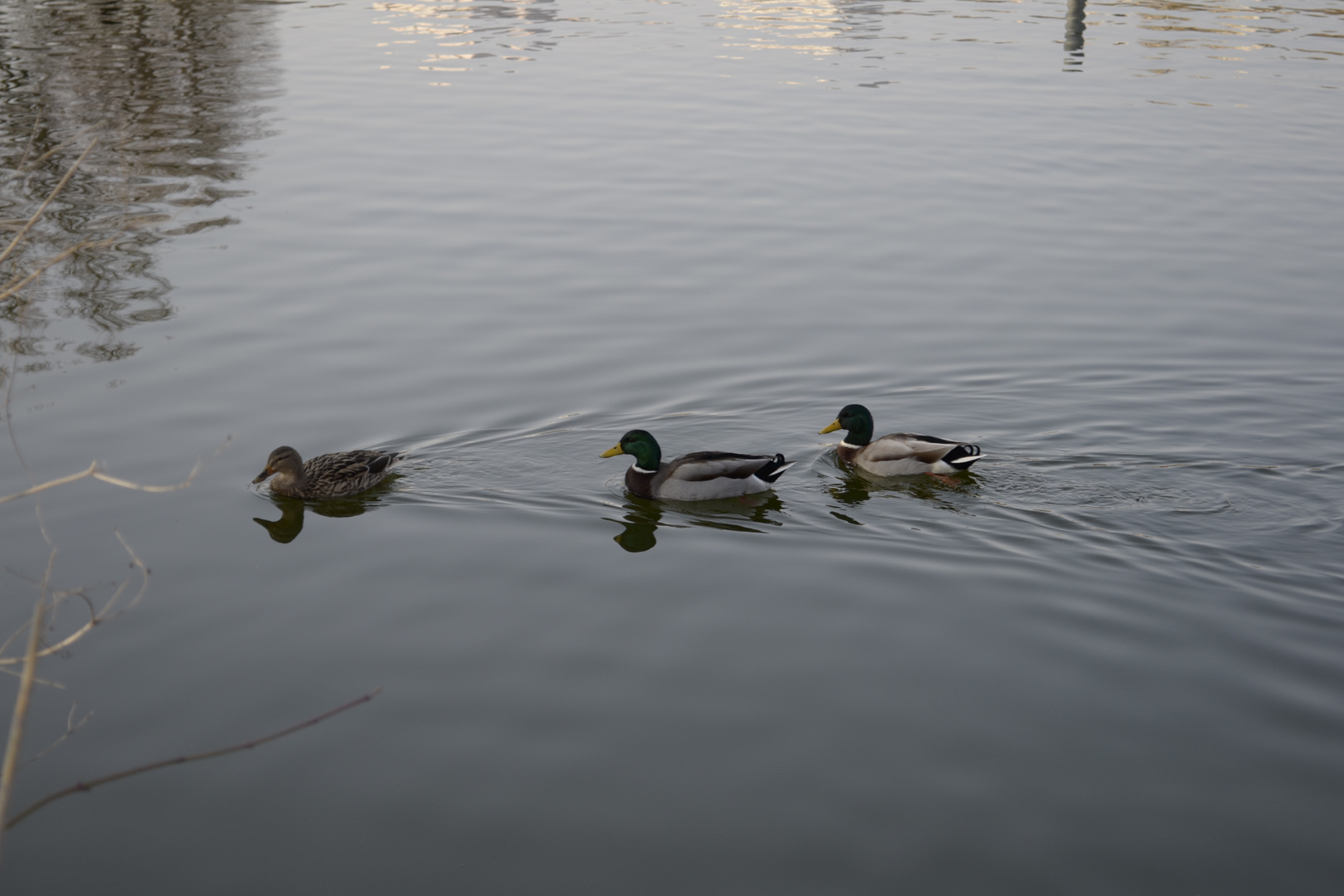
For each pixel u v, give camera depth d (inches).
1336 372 607.2
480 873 283.3
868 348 639.1
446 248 770.2
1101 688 354.6
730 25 1626.5
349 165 939.3
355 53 1369.3
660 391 589.0
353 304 679.1
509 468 517.7
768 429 561.3
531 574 426.3
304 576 422.6
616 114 1109.1
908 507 484.7
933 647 377.7
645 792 309.4
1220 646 374.9
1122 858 286.0
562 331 651.5
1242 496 480.1
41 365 587.8
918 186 917.8
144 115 1061.1
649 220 831.1
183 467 502.0
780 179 925.8
